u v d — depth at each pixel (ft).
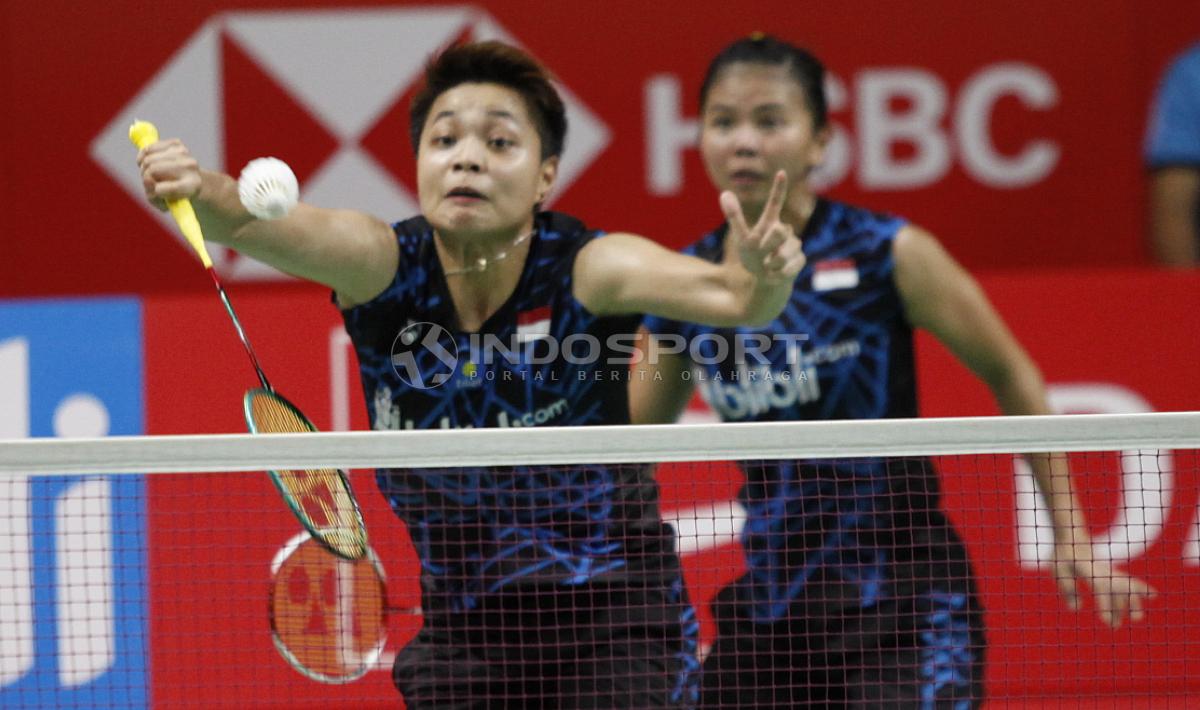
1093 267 84.94
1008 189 84.38
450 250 38.91
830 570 44.52
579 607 39.04
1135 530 58.70
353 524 38.83
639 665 38.37
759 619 45.60
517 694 40.34
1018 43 83.56
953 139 84.12
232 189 37.19
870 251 47.16
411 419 39.96
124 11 83.41
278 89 83.56
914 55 83.51
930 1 83.10
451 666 39.70
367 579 40.86
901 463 44.19
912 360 48.34
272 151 83.76
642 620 38.63
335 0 83.10
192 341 61.26
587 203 84.28
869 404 47.55
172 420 61.11
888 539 44.27
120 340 61.36
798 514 44.68
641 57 83.56
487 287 38.83
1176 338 62.13
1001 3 83.20
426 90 40.65
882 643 44.19
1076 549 46.50
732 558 56.90
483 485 38.55
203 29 83.46
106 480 54.70
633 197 84.23
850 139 84.02
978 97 83.92
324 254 37.29
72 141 84.23
